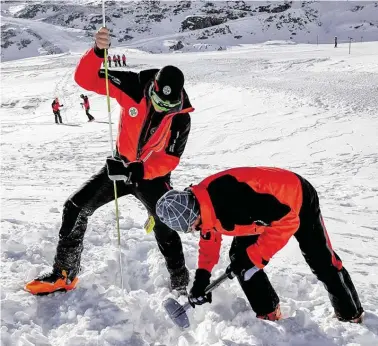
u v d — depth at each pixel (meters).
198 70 31.80
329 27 85.44
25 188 7.61
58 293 3.41
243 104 17.48
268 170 2.76
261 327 2.96
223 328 3.03
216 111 16.80
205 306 3.31
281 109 15.91
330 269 2.98
